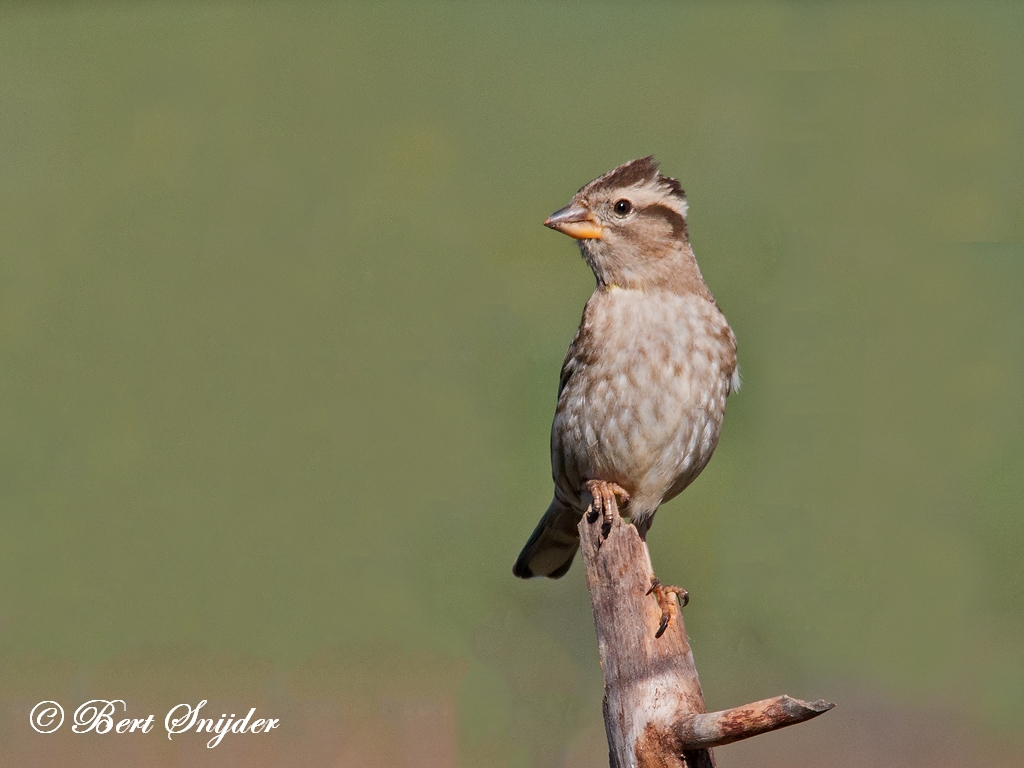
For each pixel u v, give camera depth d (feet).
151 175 59.00
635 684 22.35
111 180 59.36
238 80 67.21
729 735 20.76
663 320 27.09
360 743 34.60
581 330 27.84
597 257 27.73
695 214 52.80
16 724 35.68
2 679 37.76
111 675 37.83
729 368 27.84
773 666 38.34
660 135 59.82
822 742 35.86
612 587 22.91
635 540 23.04
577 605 38.91
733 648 38.81
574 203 27.81
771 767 35.50
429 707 36.09
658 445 27.14
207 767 33.65
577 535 30.25
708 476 42.55
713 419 27.58
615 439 27.22
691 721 21.27
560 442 28.30
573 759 34.63
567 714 36.09
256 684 37.35
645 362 26.89
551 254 54.29
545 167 59.72
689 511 41.55
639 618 22.66
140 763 33.91
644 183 27.48
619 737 22.36
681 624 22.74
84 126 63.57
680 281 27.48
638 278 27.43
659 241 27.32
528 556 30.91
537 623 38.86
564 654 37.93
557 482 29.01
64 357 50.55
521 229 55.83
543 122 61.72
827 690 37.52
